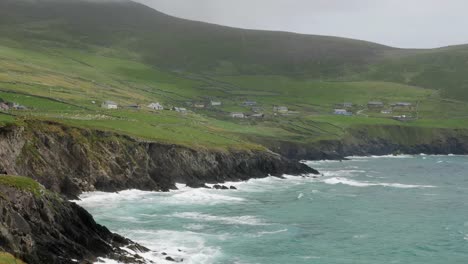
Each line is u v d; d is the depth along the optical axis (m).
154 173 115.12
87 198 96.25
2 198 54.53
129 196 101.31
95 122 126.06
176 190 111.69
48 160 98.50
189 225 80.12
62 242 56.28
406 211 97.19
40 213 58.16
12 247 49.84
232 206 97.19
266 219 87.06
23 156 94.19
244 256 65.56
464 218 91.44
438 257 68.00
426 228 83.50
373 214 93.94
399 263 65.44
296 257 66.50
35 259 50.84
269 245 71.06
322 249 70.44
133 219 82.25
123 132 120.00
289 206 99.19
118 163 109.75
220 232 76.75
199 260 62.75
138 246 63.91
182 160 122.44
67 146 104.12
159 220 82.25
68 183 97.62
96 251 58.34
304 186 125.44
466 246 73.12
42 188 61.03
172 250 65.88
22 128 96.00
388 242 74.75
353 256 67.81
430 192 120.62
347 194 115.56
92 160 105.06
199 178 123.12
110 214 84.88
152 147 119.50
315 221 86.88
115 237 64.38
